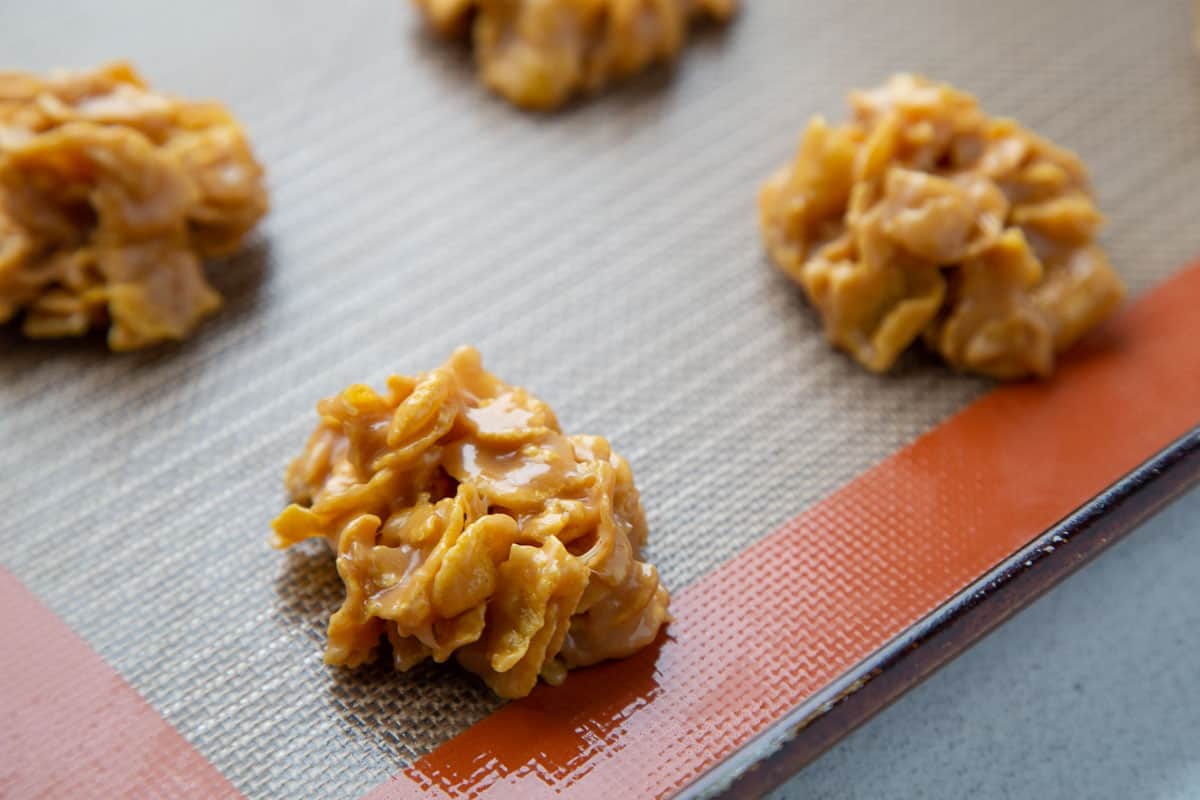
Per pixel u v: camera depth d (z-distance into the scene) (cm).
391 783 36
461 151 45
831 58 47
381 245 43
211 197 42
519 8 45
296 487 39
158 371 41
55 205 41
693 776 36
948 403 41
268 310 42
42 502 39
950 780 38
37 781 36
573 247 43
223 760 36
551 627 36
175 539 39
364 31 47
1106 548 38
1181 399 41
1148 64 46
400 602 36
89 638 38
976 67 46
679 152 45
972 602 37
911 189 40
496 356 41
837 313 41
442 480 37
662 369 41
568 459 37
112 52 46
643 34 46
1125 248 43
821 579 38
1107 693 38
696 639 38
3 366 41
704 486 40
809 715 36
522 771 36
